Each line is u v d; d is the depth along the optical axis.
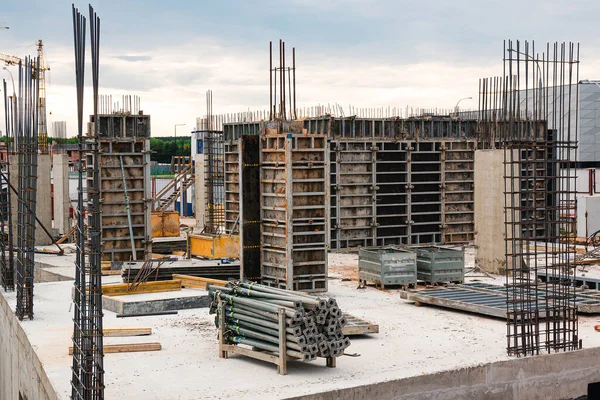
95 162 12.94
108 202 29.89
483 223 28.50
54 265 32.50
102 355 12.80
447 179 38.38
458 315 21.16
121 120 30.19
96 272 12.91
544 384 16.47
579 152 55.59
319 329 15.46
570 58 17.78
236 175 35.75
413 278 25.02
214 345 17.78
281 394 13.80
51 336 18.55
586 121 55.31
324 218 24.62
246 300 16.08
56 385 14.45
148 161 30.45
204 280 24.44
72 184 57.09
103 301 22.33
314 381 14.62
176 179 57.47
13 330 21.23
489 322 20.17
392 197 37.16
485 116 35.00
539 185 31.81
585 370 16.95
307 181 24.33
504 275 27.67
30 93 20.88
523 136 36.84
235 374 15.22
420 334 18.73
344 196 36.06
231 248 31.88
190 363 16.12
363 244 36.69
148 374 15.27
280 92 29.02
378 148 36.62
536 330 16.67
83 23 12.99
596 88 55.22
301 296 15.60
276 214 24.64
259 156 25.17
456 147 38.56
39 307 22.39
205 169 47.56
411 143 37.41
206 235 33.44
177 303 22.19
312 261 24.69
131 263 26.48
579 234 37.19
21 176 21.55
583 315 20.72
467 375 15.57
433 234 38.19
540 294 21.70
